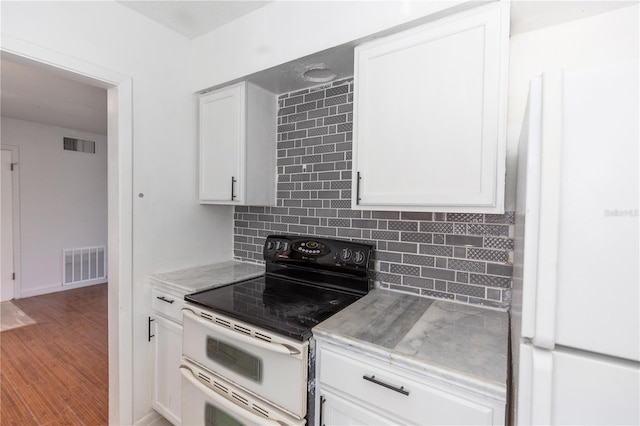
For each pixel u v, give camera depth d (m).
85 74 1.50
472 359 0.90
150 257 1.81
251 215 2.20
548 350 0.58
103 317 3.39
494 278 1.34
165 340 1.71
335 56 1.49
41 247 4.16
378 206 1.32
